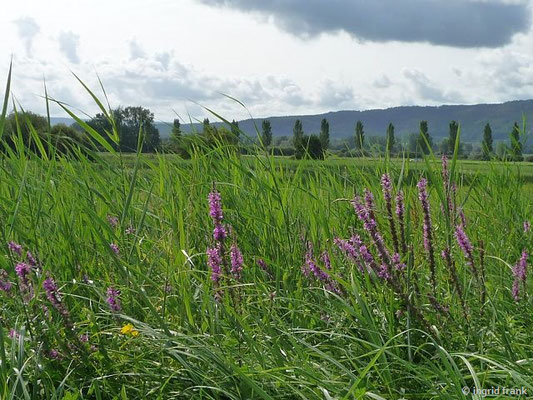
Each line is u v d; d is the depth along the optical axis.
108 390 3.08
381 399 2.60
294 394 2.91
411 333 3.48
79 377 3.10
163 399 3.01
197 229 4.68
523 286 3.94
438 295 3.90
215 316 3.48
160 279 4.07
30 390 2.99
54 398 2.74
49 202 4.59
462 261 4.27
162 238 4.31
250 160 5.62
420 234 4.43
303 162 5.61
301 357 3.05
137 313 3.73
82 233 4.38
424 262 4.20
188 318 3.50
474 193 6.29
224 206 5.03
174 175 5.32
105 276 4.02
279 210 4.95
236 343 3.40
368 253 3.59
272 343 3.32
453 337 3.53
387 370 3.01
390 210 3.78
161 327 3.28
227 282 3.74
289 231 4.68
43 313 3.25
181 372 3.12
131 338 3.20
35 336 3.19
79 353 3.12
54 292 3.18
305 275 4.07
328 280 3.83
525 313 3.89
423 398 2.98
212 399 2.90
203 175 5.27
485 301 3.84
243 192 5.10
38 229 4.16
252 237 4.77
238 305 3.71
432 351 3.43
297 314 3.75
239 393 2.88
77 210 4.41
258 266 4.34
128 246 4.30
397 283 3.47
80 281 3.78
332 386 2.85
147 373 3.07
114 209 4.63
